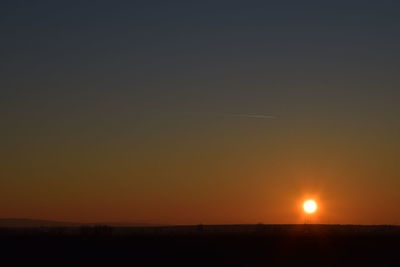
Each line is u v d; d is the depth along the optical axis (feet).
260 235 440.45
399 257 274.16
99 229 449.06
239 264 249.34
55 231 492.13
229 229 647.56
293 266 244.42
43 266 241.96
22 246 310.65
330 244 335.47
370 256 277.23
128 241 345.92
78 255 276.21
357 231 589.73
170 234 458.91
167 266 243.40
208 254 281.13
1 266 240.32
